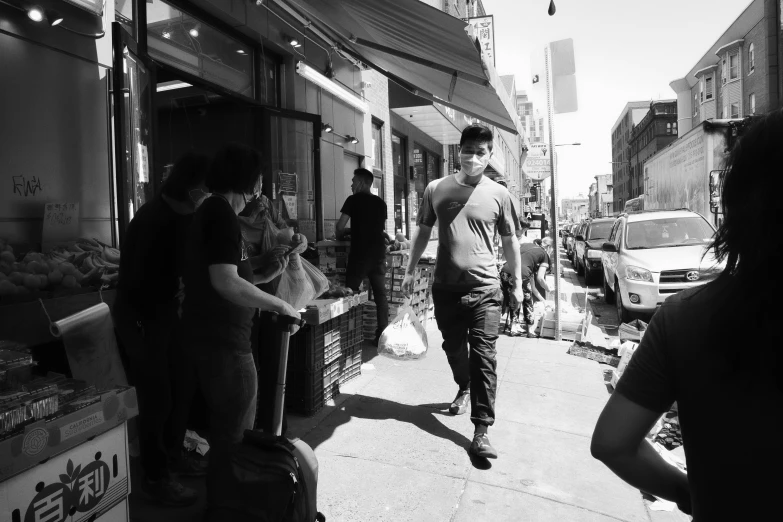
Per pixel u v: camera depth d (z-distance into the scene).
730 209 0.95
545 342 7.34
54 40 3.60
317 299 4.71
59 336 2.57
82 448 2.02
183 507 2.96
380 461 3.63
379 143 11.05
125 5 4.33
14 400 1.77
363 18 5.14
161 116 7.09
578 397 5.03
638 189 84.19
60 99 3.64
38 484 1.84
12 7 3.34
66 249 3.35
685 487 1.08
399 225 12.48
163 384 2.95
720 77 40.56
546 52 7.61
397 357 4.46
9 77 3.33
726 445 0.88
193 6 5.47
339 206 8.89
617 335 8.14
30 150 3.44
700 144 10.73
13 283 2.66
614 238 10.80
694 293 1.02
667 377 1.01
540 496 3.23
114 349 2.87
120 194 3.70
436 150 15.79
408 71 6.59
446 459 3.69
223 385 2.57
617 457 1.08
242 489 1.97
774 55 33.38
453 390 5.17
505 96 5.82
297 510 2.00
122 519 2.22
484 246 3.95
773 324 0.85
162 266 2.88
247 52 6.55
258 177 2.66
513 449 3.89
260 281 3.03
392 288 7.42
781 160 0.88
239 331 2.60
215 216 2.46
